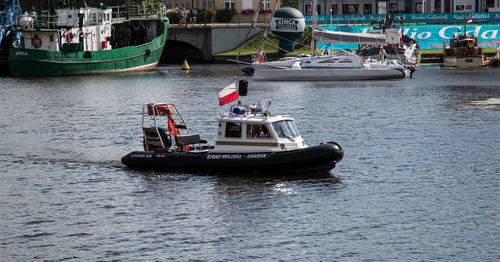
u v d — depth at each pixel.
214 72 131.50
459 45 137.88
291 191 39.88
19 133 60.66
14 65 120.19
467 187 40.62
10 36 124.62
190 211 36.47
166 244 31.98
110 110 75.56
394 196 38.94
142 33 144.75
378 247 31.45
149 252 31.08
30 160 49.25
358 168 45.31
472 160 47.50
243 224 34.47
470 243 31.81
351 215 35.66
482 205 37.12
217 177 42.78
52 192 40.44
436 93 89.12
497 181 41.81
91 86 104.38
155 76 123.00
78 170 45.75
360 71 109.44
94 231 33.69
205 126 62.84
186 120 66.75
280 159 42.47
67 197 39.34
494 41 151.75
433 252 30.84
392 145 52.94
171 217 35.56
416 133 58.19
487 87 95.62
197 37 158.12
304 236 32.78
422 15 157.25
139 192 40.03
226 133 43.97
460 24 155.38
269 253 30.88
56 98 88.25
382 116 68.44
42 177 44.06
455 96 85.38
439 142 54.03
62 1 127.94
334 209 36.62
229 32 158.25
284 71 110.75
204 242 32.19
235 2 177.12
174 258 30.41
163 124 64.75
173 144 50.19
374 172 44.28
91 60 125.50
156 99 85.81
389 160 47.66
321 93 91.25
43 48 123.38
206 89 98.12
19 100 86.00
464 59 135.88
